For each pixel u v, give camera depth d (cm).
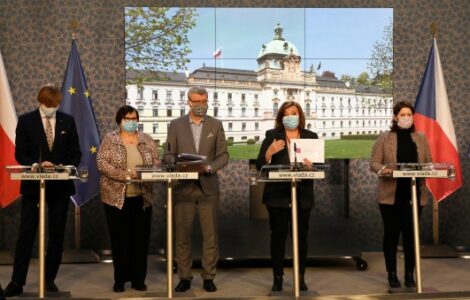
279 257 416
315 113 579
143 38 571
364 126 581
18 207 566
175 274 498
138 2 569
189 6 574
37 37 562
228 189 578
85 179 369
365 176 582
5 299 389
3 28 561
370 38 579
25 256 413
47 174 356
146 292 430
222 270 510
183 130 429
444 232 584
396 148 431
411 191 399
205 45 575
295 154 365
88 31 566
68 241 569
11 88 561
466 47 576
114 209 425
